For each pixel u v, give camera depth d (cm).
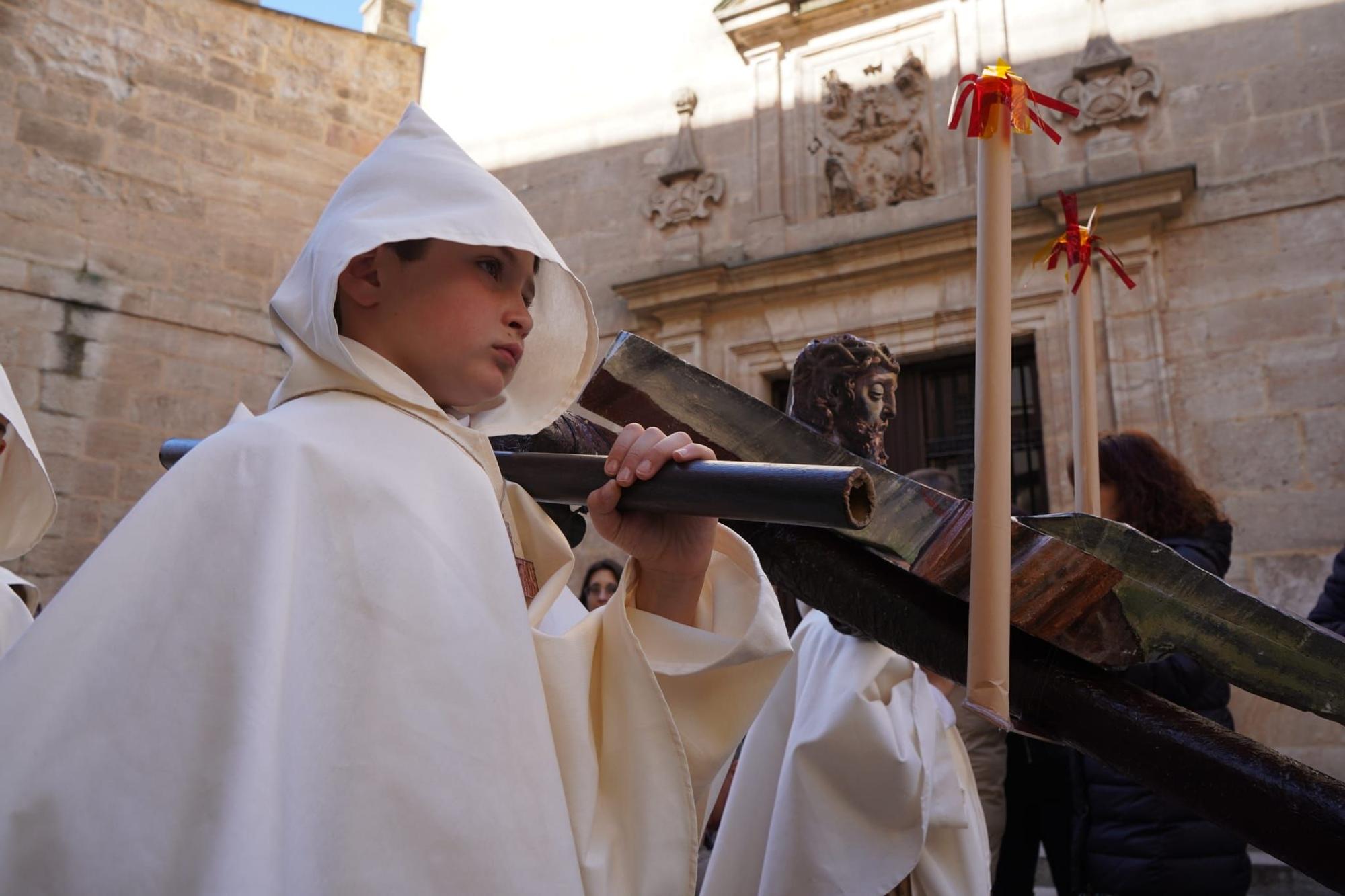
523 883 83
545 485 115
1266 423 671
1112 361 710
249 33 980
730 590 115
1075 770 265
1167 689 231
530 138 998
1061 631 101
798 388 193
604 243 934
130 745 78
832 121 873
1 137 845
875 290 812
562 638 105
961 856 210
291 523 89
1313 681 94
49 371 834
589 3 1009
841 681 200
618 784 103
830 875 189
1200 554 249
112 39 909
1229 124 729
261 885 73
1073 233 149
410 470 98
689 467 95
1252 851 505
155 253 898
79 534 822
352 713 84
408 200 106
